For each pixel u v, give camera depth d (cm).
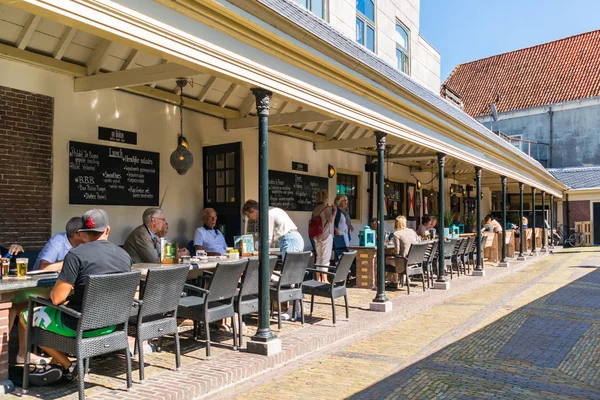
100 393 401
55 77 674
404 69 1554
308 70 620
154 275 430
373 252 992
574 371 525
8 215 625
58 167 679
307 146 1173
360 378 493
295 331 627
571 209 2583
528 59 3331
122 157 761
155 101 811
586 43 3145
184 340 580
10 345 540
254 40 525
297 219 1131
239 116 950
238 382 469
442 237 1023
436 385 476
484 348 609
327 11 1132
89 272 399
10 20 594
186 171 809
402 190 1655
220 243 771
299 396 443
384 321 735
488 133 1290
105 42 665
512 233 1755
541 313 823
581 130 2834
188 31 458
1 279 417
